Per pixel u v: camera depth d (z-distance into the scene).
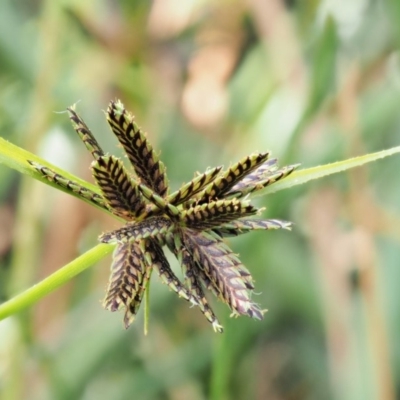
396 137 0.32
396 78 0.32
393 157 0.32
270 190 0.20
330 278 0.31
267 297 0.32
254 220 0.20
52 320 0.31
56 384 0.28
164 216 0.20
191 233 0.20
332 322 0.30
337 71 0.29
